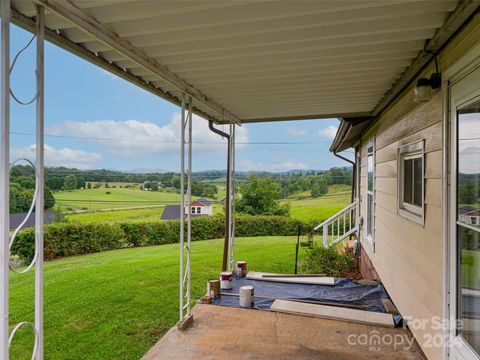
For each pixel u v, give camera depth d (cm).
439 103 236
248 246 1037
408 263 318
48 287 591
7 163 148
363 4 179
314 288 459
